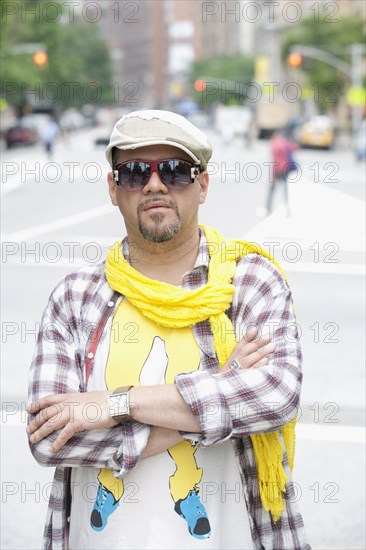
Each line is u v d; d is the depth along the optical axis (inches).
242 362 123.5
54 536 128.3
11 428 290.7
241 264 130.8
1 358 372.5
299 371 124.3
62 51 3489.2
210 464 124.1
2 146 2797.7
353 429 288.8
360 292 464.8
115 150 129.7
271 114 2687.0
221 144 2409.0
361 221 424.8
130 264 131.9
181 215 127.2
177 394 119.6
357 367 355.3
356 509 235.8
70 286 132.5
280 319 127.6
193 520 122.6
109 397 120.3
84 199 911.7
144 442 120.3
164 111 128.3
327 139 2176.4
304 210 447.8
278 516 125.1
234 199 768.3
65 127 2359.7
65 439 121.0
